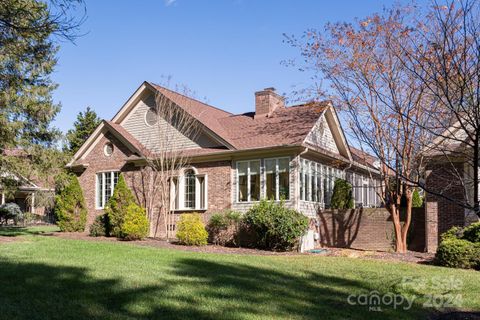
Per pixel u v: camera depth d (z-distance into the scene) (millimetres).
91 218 24172
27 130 20500
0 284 8531
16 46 11984
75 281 8969
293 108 22391
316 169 20453
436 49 8195
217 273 10570
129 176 23047
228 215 18484
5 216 32156
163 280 9430
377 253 16359
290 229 16562
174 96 22188
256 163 19500
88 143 24594
